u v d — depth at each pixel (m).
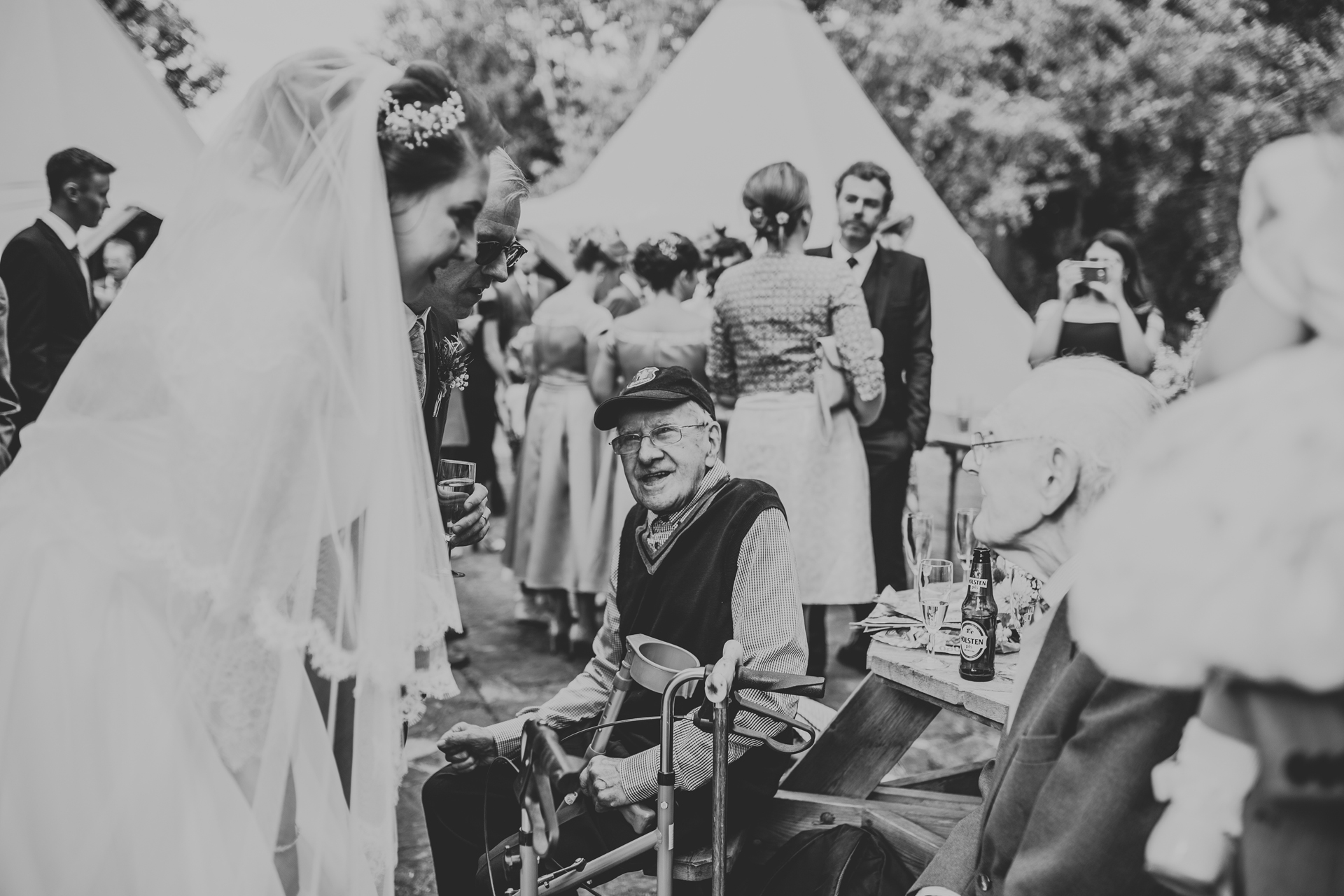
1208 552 1.03
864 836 2.29
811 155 6.47
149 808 1.59
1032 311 16.55
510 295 7.62
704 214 6.58
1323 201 1.09
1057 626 1.61
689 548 2.42
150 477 1.69
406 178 1.71
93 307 5.84
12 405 4.37
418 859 3.32
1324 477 1.00
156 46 19.61
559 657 5.54
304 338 1.59
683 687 2.20
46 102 6.51
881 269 5.20
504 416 7.94
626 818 2.30
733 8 7.04
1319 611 0.97
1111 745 1.34
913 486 6.35
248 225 1.67
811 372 4.66
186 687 1.61
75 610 1.66
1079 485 1.72
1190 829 1.09
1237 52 13.27
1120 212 15.51
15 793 1.61
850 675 5.20
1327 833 1.01
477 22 26.52
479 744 2.44
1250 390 1.09
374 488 1.67
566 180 25.70
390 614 1.68
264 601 1.58
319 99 1.68
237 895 1.60
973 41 15.66
